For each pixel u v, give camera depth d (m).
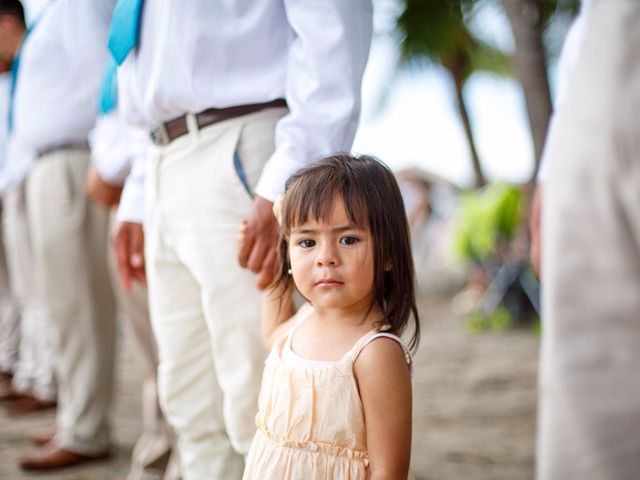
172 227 1.85
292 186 1.47
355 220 1.41
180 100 1.78
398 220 1.46
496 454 3.42
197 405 1.92
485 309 7.53
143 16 1.84
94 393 3.20
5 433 3.72
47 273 3.17
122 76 1.93
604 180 0.95
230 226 1.77
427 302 10.13
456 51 11.88
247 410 1.75
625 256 0.95
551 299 1.00
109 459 3.26
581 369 0.97
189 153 1.81
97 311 3.22
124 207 2.27
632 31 0.94
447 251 9.70
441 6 10.17
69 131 3.16
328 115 1.67
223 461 1.93
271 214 1.68
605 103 0.95
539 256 1.37
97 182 2.75
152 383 2.81
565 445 0.97
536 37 5.47
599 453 0.95
